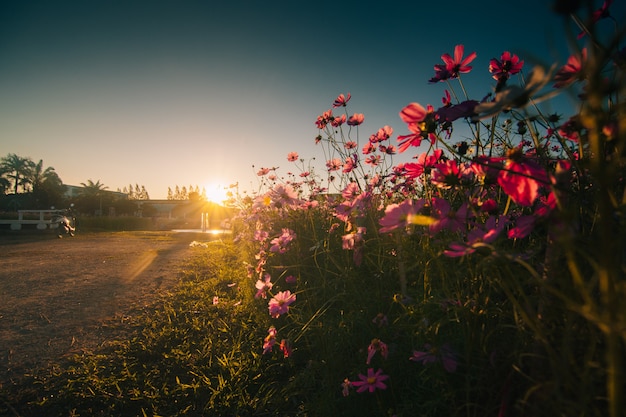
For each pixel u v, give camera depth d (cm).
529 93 50
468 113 83
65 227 1150
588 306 46
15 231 1316
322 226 284
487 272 92
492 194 118
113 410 170
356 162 252
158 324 272
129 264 555
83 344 240
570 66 56
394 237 138
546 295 72
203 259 590
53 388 186
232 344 230
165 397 178
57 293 367
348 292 169
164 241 1010
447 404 104
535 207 105
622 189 74
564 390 68
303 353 204
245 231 519
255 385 187
